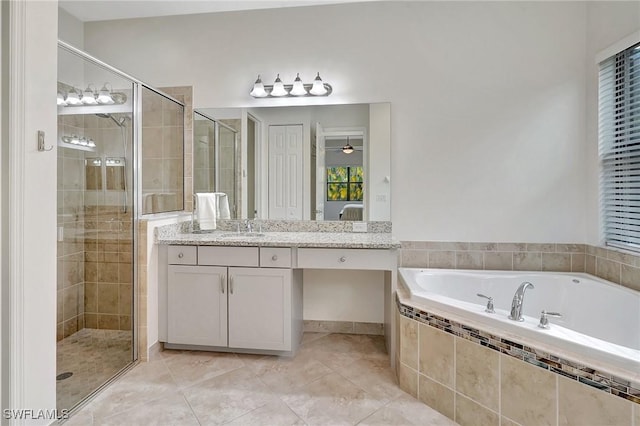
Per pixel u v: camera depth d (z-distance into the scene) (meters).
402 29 2.60
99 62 2.13
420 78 2.59
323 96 2.71
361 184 2.68
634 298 1.90
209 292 2.30
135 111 2.33
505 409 1.48
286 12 2.72
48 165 1.49
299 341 2.54
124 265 2.24
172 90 2.85
